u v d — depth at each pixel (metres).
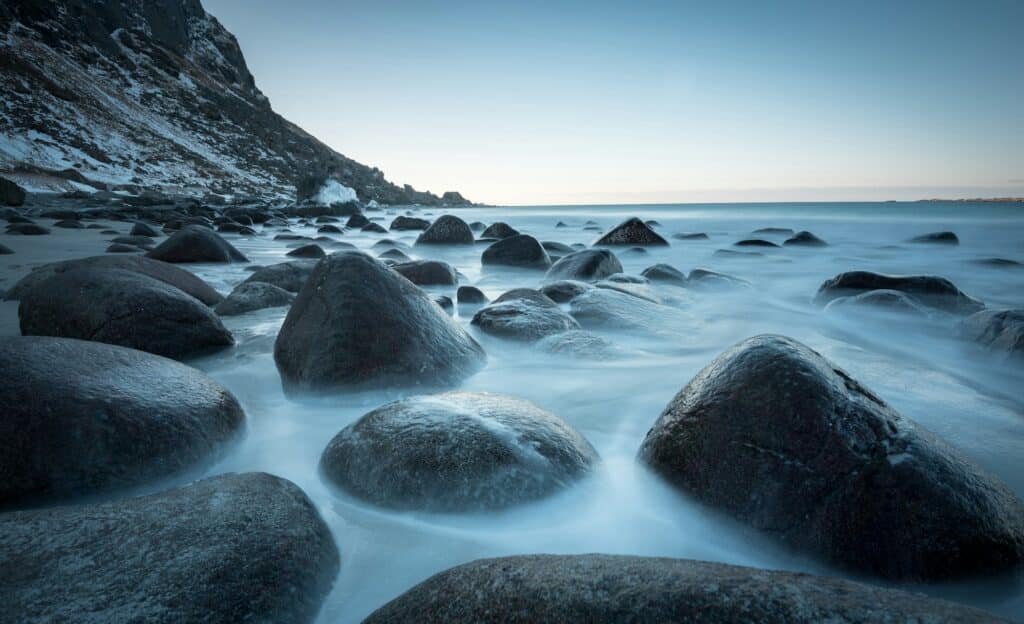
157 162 47.03
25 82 44.81
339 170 80.12
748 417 1.93
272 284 5.66
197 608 1.31
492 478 1.90
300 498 1.78
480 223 26.14
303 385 3.01
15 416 1.97
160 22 87.25
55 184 31.52
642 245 11.72
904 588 1.58
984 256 10.62
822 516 1.70
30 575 1.35
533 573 1.26
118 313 3.41
